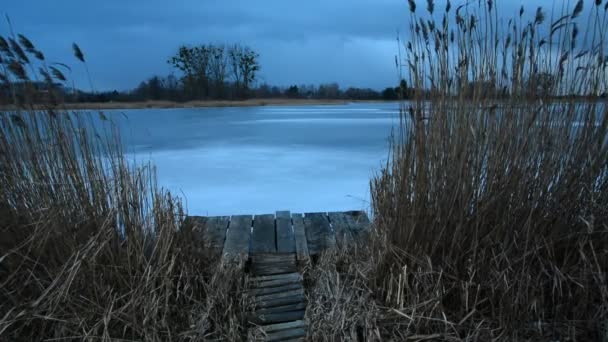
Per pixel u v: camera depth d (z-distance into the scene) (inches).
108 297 61.1
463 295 61.6
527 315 60.9
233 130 353.1
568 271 63.4
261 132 336.8
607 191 62.9
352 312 63.7
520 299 60.7
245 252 87.6
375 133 323.3
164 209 74.7
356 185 163.8
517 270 61.8
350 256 82.3
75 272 55.8
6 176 60.6
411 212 64.4
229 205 141.6
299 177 176.7
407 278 64.2
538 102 61.8
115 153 71.2
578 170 62.3
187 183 168.2
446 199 62.1
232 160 214.1
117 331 59.9
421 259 63.9
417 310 61.5
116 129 72.2
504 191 62.0
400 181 66.0
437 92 62.2
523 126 61.4
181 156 225.8
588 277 61.4
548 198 63.1
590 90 61.4
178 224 77.5
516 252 63.1
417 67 62.4
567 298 63.2
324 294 70.3
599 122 61.5
